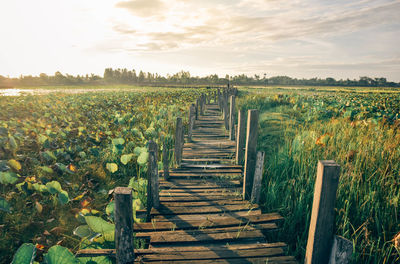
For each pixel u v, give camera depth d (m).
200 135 8.38
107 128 7.98
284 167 4.63
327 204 1.73
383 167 3.84
